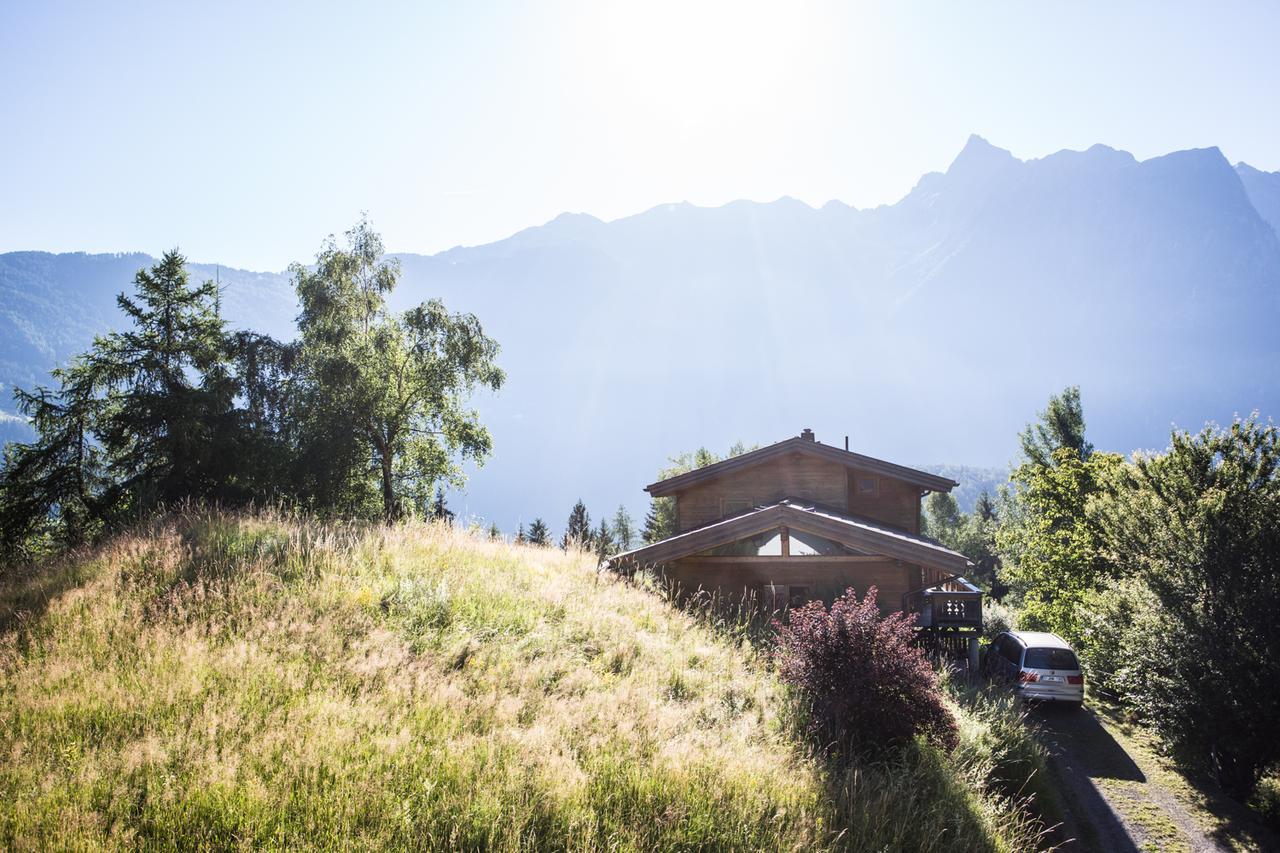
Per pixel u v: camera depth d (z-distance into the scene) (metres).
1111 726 17.11
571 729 8.32
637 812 6.92
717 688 11.29
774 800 7.71
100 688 7.52
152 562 11.29
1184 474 16.72
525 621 11.35
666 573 19.08
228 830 5.66
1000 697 14.59
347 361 32.75
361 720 7.51
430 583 11.58
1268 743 12.73
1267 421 16.28
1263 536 13.91
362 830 5.79
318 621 9.80
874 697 10.20
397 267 36.69
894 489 26.56
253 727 7.09
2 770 6.05
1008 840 8.76
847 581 18.80
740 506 26.89
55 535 28.55
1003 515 64.19
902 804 8.33
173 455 28.70
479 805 6.30
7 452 29.03
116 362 29.61
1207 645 13.53
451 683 8.90
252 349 36.53
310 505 30.70
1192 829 11.50
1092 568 25.47
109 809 5.73
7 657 8.32
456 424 36.94
